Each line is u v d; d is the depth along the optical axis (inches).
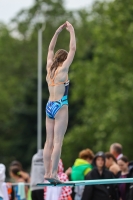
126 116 3046.3
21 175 1454.2
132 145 3053.6
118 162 1211.2
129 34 3006.9
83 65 3501.5
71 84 4082.2
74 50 890.1
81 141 3496.6
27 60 5236.2
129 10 3019.2
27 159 4266.7
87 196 1160.2
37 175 1187.9
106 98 3248.0
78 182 920.9
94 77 3282.5
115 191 1184.8
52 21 5068.9
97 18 3754.9
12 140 4598.9
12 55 5260.8
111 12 3110.2
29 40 5226.4
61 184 904.9
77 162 1211.9
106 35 3142.2
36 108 4222.4
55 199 1146.0
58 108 882.8
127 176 1195.9
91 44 4239.7
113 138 3026.6
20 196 1343.5
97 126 3294.8
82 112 3602.4
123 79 3006.9
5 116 4889.3
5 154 4606.3
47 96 4042.8
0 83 5118.1
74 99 3627.0
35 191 1190.3
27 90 4247.0
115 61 3201.3
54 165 884.6
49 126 896.9
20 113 4239.7
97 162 1152.2
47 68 911.7
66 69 886.4
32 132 4269.2
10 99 4982.8
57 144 882.8
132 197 1171.9
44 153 898.1
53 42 925.8
